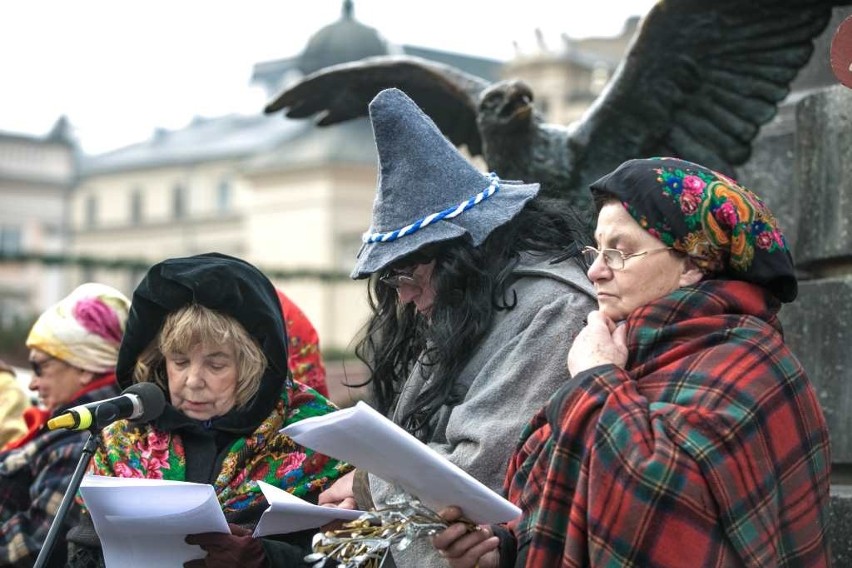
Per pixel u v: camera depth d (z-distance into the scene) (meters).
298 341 5.04
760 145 5.57
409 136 3.86
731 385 3.16
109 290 5.29
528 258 3.91
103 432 4.15
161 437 4.07
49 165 62.84
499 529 3.51
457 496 3.29
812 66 5.60
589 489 3.14
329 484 4.11
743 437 3.11
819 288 4.75
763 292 3.37
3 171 61.72
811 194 4.86
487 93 5.57
